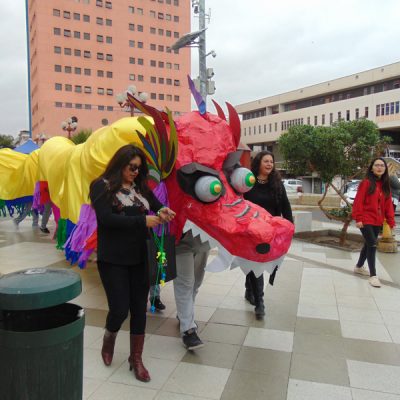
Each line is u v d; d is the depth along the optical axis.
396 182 9.84
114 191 3.04
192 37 14.01
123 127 4.82
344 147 9.00
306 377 3.27
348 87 55.44
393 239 8.27
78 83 67.50
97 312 4.68
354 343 3.90
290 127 9.52
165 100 74.81
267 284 5.80
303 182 37.50
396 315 4.63
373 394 3.04
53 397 2.12
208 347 3.79
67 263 7.07
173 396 2.99
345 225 8.77
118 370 3.35
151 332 4.12
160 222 3.02
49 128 48.47
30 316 2.42
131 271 3.18
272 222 3.36
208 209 3.36
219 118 3.84
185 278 3.67
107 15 69.50
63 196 6.51
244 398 2.98
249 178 3.56
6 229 11.17
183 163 3.46
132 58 71.81
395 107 48.62
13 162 10.60
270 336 4.05
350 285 5.77
